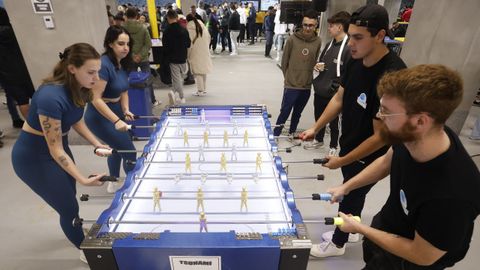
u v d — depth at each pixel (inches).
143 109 143.9
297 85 135.1
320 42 131.1
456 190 31.2
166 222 48.1
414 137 32.3
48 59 122.6
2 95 216.5
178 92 201.9
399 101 30.9
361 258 82.8
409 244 36.8
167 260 42.6
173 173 62.9
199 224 48.6
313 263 81.1
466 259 82.9
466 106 146.9
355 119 65.7
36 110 59.7
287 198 52.3
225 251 41.4
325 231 93.0
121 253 41.6
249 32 492.1
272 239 42.9
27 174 64.7
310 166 129.4
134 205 53.6
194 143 75.3
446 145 33.1
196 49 203.6
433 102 28.9
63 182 67.7
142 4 603.5
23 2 112.1
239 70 292.2
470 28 124.4
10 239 88.6
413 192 36.0
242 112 90.7
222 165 63.2
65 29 118.0
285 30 323.6
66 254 83.4
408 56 138.5
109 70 88.7
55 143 60.0
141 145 145.3
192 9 223.6
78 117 68.1
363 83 61.2
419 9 129.8
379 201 107.6
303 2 207.9
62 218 71.5
